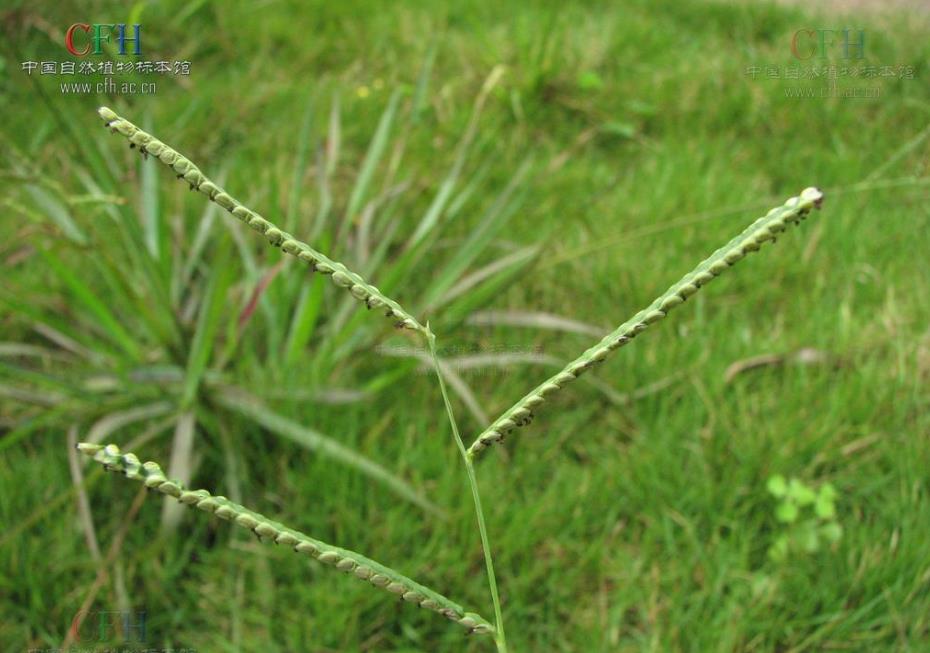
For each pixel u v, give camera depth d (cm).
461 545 35
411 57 65
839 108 60
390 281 41
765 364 42
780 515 34
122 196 38
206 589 34
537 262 43
